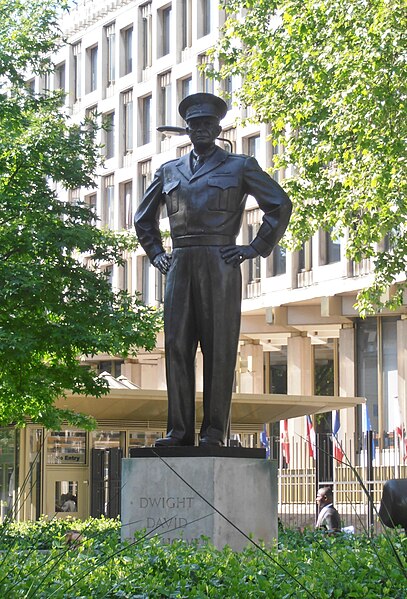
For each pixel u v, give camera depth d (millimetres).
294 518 31562
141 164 63531
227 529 11195
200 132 11820
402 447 43906
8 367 27109
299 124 26594
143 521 11461
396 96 23219
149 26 63219
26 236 26281
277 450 35219
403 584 8734
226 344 11664
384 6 22672
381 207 25594
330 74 24422
